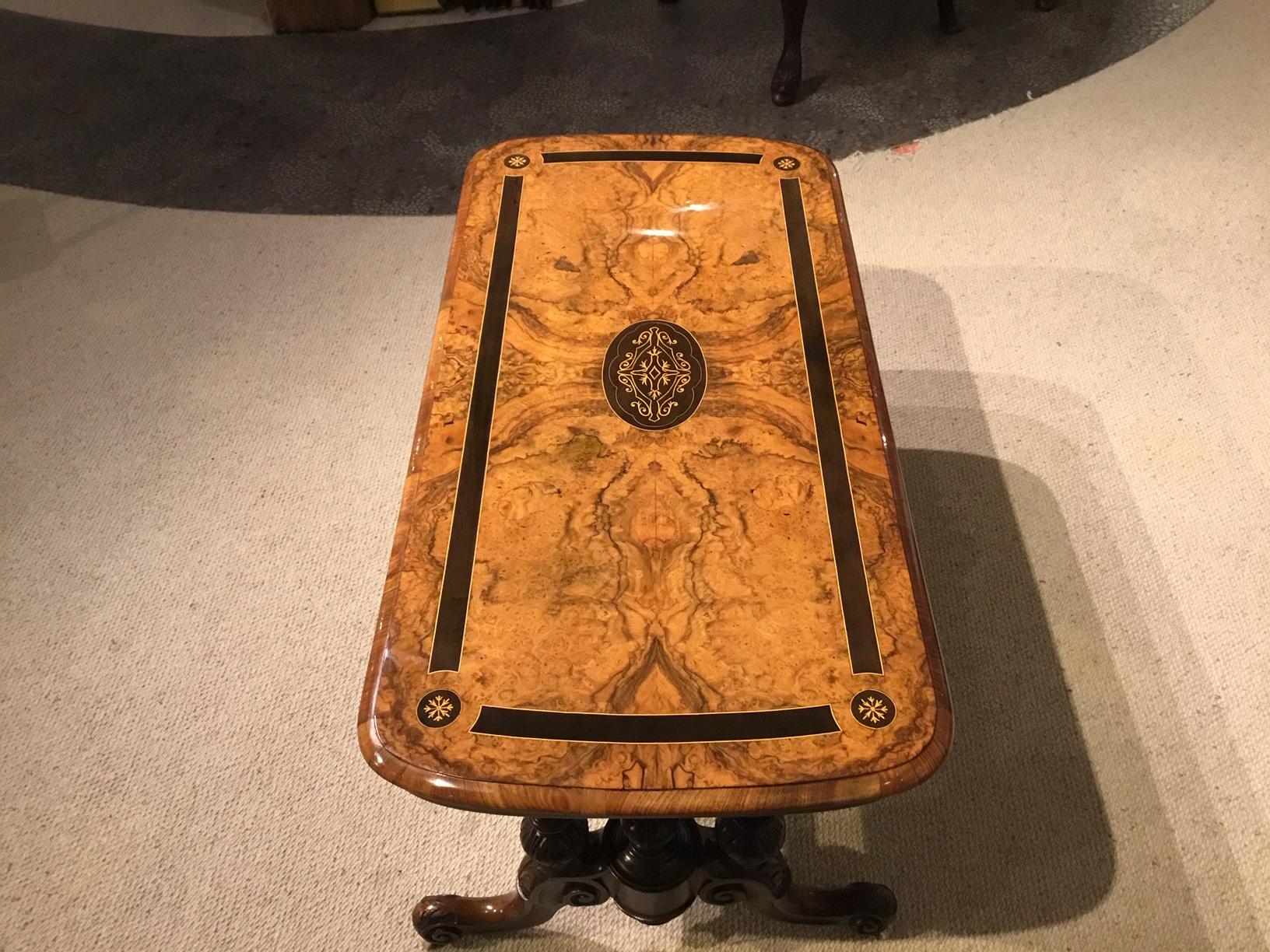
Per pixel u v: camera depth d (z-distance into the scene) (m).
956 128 2.08
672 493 0.96
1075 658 1.34
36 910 1.16
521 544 0.92
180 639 1.39
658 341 1.07
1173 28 2.29
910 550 0.91
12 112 2.23
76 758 1.28
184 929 1.15
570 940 1.15
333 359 1.73
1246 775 1.23
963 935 1.13
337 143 2.14
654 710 0.82
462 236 1.17
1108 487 1.51
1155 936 1.13
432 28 2.44
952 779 1.24
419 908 1.10
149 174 2.07
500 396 1.03
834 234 1.17
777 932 1.15
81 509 1.53
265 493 1.55
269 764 1.27
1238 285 1.76
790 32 2.07
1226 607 1.37
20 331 1.78
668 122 2.14
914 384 1.65
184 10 2.52
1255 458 1.53
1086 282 1.78
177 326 1.78
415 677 0.84
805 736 0.81
